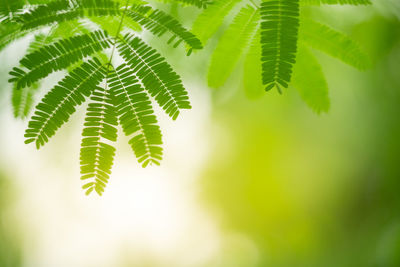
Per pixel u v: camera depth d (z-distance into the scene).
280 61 1.74
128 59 1.87
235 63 2.50
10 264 9.43
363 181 10.22
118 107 1.82
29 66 1.80
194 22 2.29
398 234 8.14
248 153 11.26
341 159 10.16
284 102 8.66
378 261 8.66
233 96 8.69
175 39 1.94
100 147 1.80
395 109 7.95
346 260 10.66
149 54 1.88
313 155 10.49
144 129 1.83
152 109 1.84
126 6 1.97
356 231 10.73
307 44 2.46
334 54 2.47
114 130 1.82
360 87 7.58
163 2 2.17
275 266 12.66
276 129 10.12
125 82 1.85
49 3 1.92
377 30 5.34
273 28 1.76
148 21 1.95
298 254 12.27
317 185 11.18
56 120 1.79
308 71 2.58
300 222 12.08
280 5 1.76
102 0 1.93
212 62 2.50
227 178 12.38
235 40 2.37
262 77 1.75
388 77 7.05
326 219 11.65
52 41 2.13
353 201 10.72
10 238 9.41
